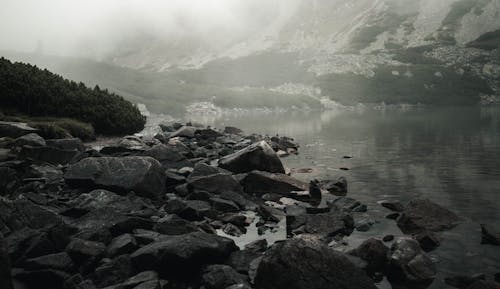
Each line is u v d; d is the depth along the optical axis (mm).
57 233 9602
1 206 10266
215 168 17281
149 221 11242
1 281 7352
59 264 8672
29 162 17062
